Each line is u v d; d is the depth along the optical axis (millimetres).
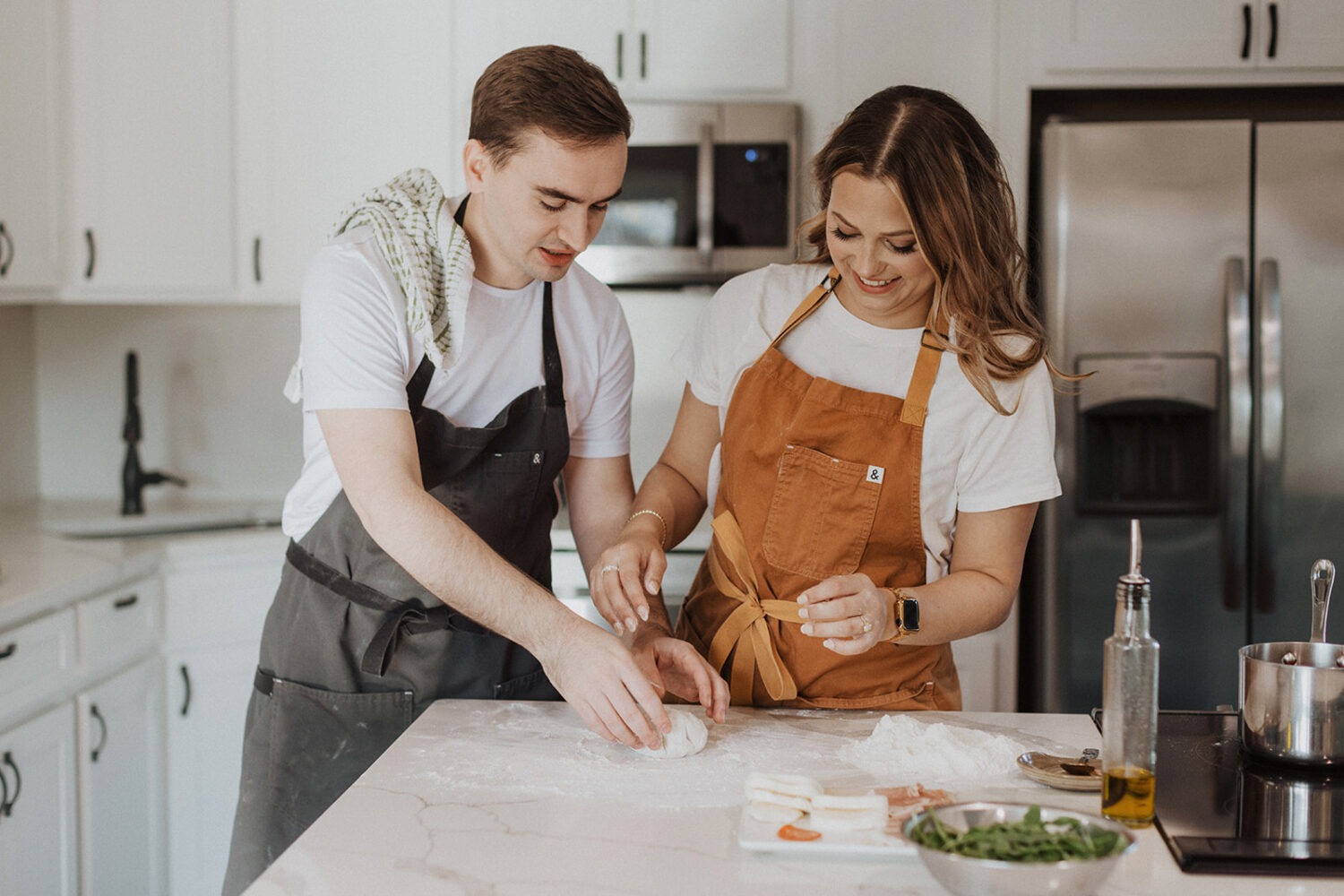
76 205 2855
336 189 3031
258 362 3436
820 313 1623
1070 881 891
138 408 3158
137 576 2596
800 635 1568
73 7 2820
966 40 2939
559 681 1328
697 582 1734
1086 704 2947
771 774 1210
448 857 1059
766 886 1005
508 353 1655
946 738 1296
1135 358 2863
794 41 2977
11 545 2693
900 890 1002
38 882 2264
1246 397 2826
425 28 3004
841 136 1478
